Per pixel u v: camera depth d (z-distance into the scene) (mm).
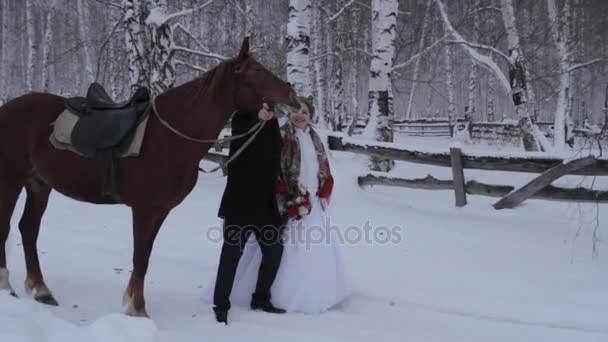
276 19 19797
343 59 18344
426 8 18641
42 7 22234
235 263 3732
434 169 10297
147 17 9641
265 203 3770
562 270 4867
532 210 6879
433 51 23797
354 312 4098
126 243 5656
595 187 6496
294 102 3441
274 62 16281
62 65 29391
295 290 4004
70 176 3709
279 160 3830
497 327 3805
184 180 3574
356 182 7926
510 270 4883
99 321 3254
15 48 28172
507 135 20250
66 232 5984
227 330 3559
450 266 5004
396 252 5414
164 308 3955
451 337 3621
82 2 20109
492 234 5961
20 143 3861
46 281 4406
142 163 3510
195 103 3498
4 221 3904
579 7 17359
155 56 9609
